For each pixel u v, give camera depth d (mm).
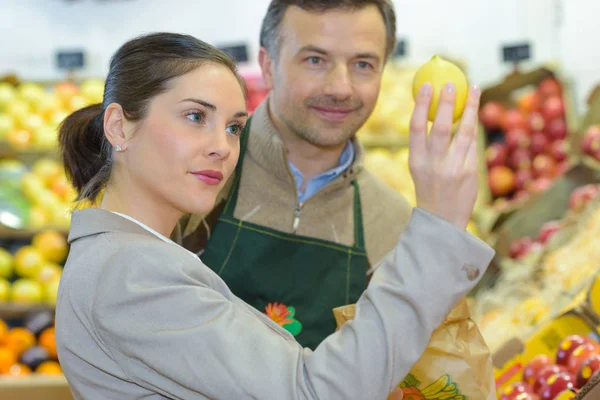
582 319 1965
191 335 1049
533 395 1693
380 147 4230
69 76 4562
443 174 1121
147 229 1216
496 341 2332
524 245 3459
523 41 4844
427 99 1143
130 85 1219
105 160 1349
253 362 1043
